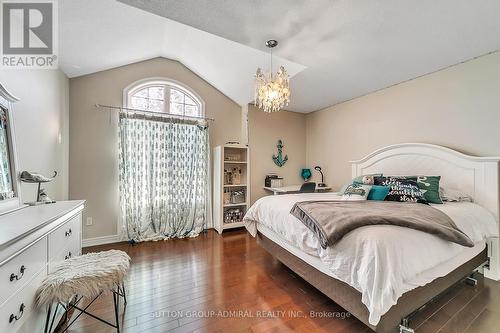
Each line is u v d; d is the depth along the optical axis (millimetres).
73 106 2986
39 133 2158
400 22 1821
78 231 1934
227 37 2059
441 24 1841
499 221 2133
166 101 3625
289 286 2064
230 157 4109
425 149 2699
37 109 2117
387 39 2070
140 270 2357
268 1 1601
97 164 3117
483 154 2312
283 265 2504
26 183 1856
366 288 1235
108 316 1628
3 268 902
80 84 3031
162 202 3416
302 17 1775
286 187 4203
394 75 2840
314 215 1748
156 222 3367
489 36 2000
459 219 1822
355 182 2648
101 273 1328
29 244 1087
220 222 3670
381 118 3311
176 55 3498
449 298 1862
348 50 2273
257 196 4238
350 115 3807
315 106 4219
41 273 1229
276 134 4445
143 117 3303
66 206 1748
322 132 4375
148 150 3330
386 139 3236
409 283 1292
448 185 2488
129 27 2465
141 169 3281
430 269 1444
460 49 2225
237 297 1883
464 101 2457
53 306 1395
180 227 3541
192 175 3656
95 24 2223
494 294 1916
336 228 1485
